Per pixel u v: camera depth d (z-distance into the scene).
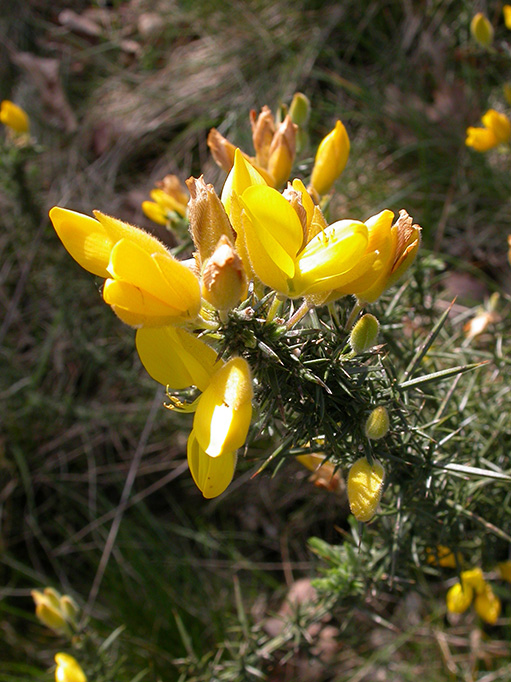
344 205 0.26
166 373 0.07
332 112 0.28
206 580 0.21
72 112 0.30
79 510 0.23
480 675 0.19
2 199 0.26
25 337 0.26
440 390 0.13
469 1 0.27
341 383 0.08
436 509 0.11
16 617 0.22
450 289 0.23
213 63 0.29
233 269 0.06
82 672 0.14
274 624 0.20
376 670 0.19
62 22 0.33
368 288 0.08
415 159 0.26
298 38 0.29
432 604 0.19
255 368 0.08
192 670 0.16
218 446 0.06
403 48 0.28
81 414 0.23
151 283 0.07
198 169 0.28
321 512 0.22
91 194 0.28
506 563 0.15
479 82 0.27
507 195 0.25
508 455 0.13
